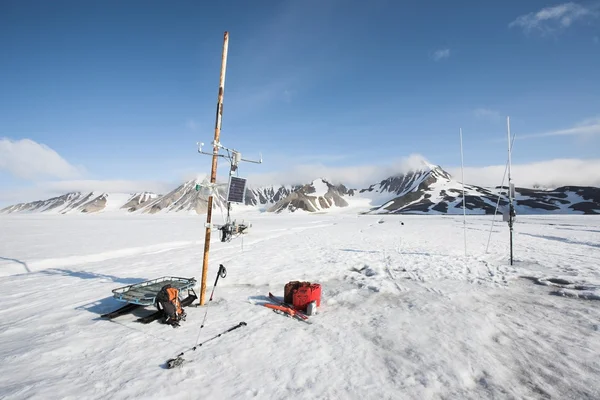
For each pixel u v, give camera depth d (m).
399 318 7.27
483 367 5.00
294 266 14.13
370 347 5.71
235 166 8.34
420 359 5.24
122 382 4.45
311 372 4.80
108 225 51.25
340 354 5.43
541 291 9.80
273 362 5.12
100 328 6.57
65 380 4.50
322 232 36.19
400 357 5.32
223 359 5.18
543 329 6.62
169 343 5.82
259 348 5.62
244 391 4.27
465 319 7.16
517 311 7.83
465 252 17.36
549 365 5.09
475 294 9.42
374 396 4.18
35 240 25.89
